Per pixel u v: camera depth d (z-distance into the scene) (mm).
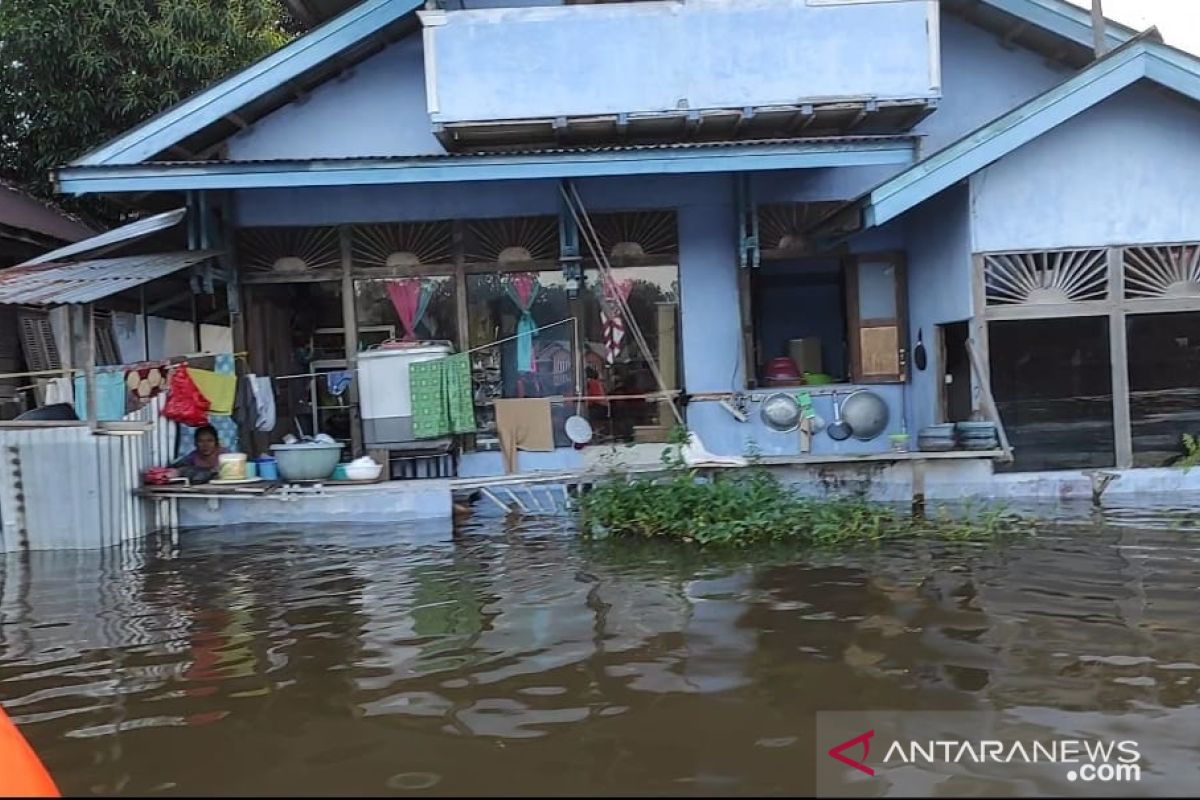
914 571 7270
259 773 4125
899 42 10586
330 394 12320
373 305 11867
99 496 9297
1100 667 5199
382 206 11766
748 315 11789
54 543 9242
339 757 4266
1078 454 10641
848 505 9289
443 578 7559
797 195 11898
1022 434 10727
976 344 10320
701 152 10406
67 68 15148
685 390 11906
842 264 12336
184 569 8289
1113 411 10492
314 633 6168
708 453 10758
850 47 10578
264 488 10000
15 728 4504
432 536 9336
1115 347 10398
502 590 7105
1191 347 10672
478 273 11859
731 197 11852
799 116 10750
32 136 15969
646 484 9578
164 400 10375
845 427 11688
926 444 10305
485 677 5223
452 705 4840
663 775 4012
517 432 11461
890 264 11992
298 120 11758
